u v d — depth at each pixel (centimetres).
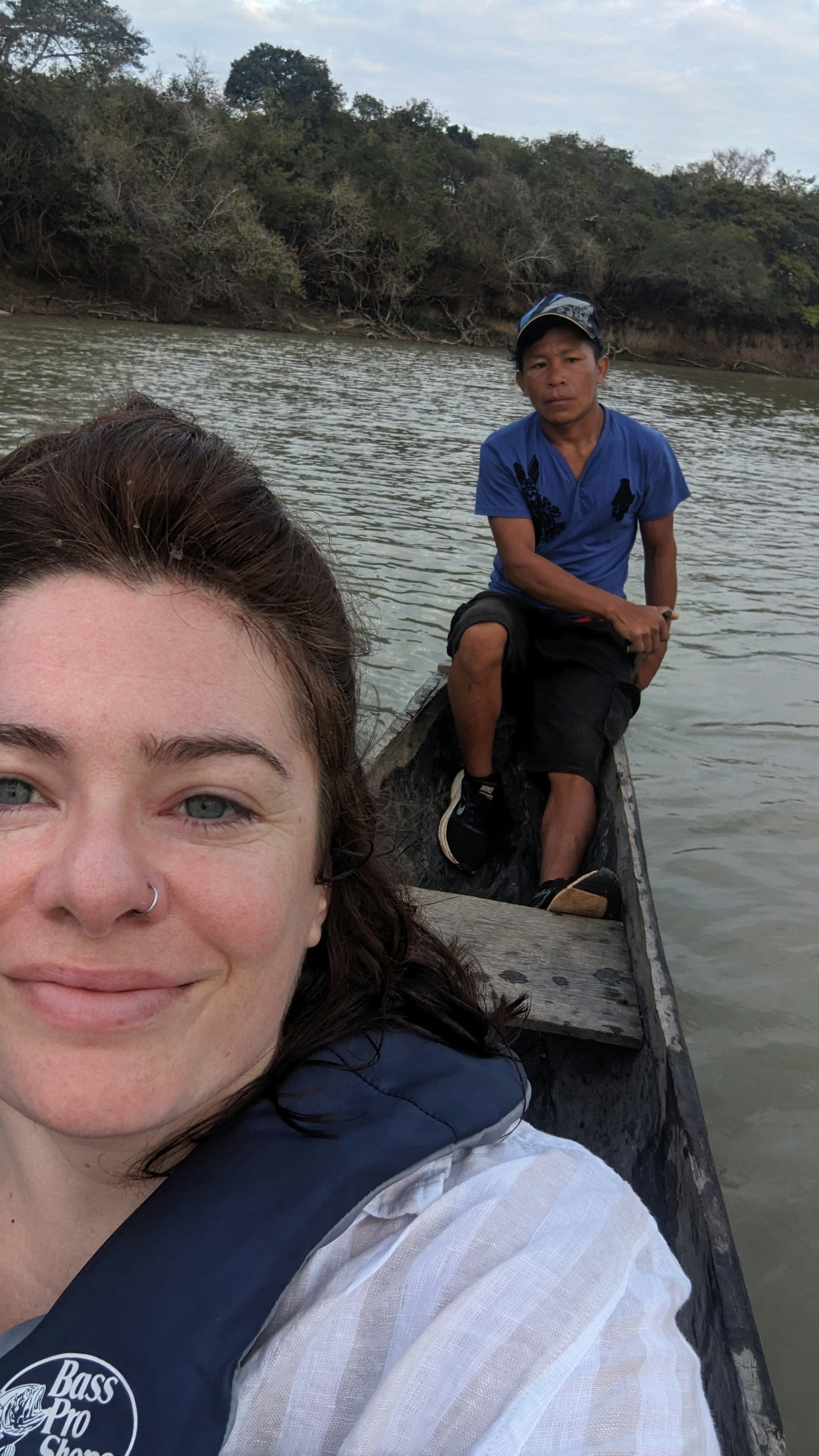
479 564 809
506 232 4191
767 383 4081
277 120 4362
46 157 3030
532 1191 72
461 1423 60
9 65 3189
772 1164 263
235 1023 72
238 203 3459
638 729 531
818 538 1059
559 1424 60
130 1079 68
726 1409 121
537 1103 220
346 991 89
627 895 249
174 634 72
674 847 416
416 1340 64
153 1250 71
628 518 355
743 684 611
